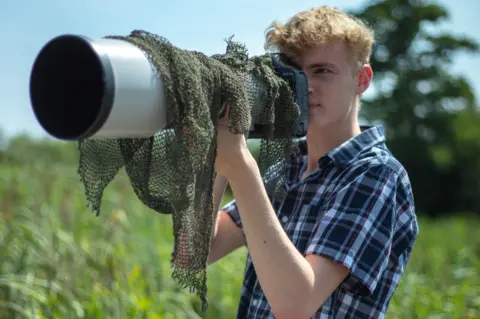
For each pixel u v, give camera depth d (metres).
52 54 1.54
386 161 2.04
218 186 2.29
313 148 2.24
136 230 5.46
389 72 28.41
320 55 2.10
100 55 1.46
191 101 1.59
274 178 2.14
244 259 5.12
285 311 1.81
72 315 3.50
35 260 3.87
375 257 1.93
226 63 1.88
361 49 2.14
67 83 1.56
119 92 1.47
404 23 28.03
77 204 5.35
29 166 6.94
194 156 1.62
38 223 4.64
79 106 1.54
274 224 1.84
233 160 1.80
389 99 27.83
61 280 3.80
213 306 4.31
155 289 4.23
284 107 1.98
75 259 4.01
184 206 1.64
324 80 2.11
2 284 3.42
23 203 5.05
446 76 28.41
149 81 1.54
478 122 27.70
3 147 7.81
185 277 1.81
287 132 2.03
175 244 1.69
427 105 27.94
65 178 6.64
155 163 1.74
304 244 2.08
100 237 4.70
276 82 1.92
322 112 2.12
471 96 28.31
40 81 1.56
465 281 4.32
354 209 1.95
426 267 5.15
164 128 1.65
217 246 2.39
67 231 4.66
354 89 2.19
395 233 2.04
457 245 6.98
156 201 1.80
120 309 3.68
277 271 1.80
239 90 1.75
